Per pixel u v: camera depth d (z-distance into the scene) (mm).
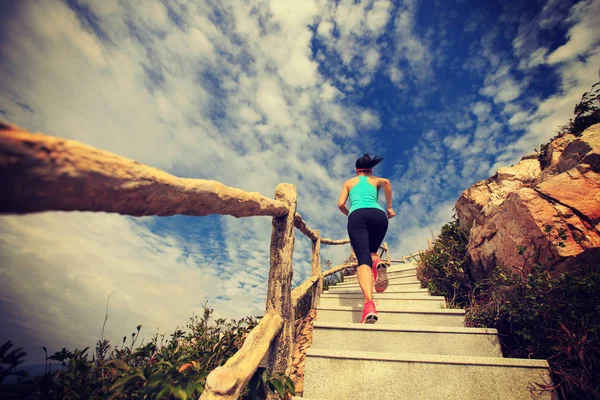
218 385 1084
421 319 2719
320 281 4105
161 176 766
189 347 2002
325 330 2422
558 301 1926
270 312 1970
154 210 803
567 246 2125
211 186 1028
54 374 1179
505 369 1742
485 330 2199
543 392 1637
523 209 2469
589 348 1629
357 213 2668
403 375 1838
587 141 2676
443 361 1833
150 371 1361
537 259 2291
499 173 3994
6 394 979
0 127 453
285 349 2014
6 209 506
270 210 1824
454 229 4113
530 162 3945
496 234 2869
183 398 1085
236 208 1305
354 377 1878
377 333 2336
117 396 1224
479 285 3023
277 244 2152
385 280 2689
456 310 2670
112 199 648
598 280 1863
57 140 528
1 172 449
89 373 1400
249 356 1419
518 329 2260
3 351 1009
